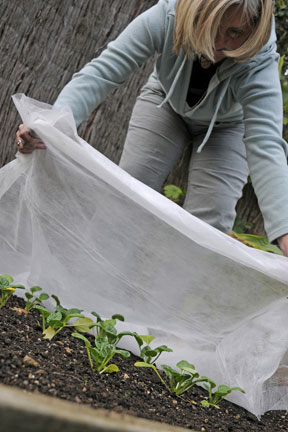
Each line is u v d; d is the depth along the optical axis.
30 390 0.94
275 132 1.61
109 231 1.50
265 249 2.70
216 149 2.03
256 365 1.46
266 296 1.44
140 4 2.61
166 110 2.06
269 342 1.46
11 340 1.23
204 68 1.76
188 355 1.56
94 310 1.59
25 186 1.50
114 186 1.37
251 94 1.68
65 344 1.38
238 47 1.50
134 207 1.46
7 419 0.63
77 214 1.50
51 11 2.48
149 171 2.08
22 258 1.62
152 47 1.76
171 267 1.50
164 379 1.43
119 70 1.72
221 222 2.01
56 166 1.45
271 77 1.70
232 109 1.88
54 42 2.54
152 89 2.11
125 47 1.73
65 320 1.37
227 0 1.36
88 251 1.53
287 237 1.44
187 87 1.82
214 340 1.51
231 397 1.49
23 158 1.45
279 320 1.46
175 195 2.89
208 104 1.83
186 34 1.53
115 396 1.11
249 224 3.15
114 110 2.76
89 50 2.62
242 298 1.46
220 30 1.45
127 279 1.53
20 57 2.49
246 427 1.32
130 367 1.43
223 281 1.46
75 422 0.68
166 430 0.86
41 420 0.65
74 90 1.65
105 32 2.62
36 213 1.51
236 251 1.34
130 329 1.59
